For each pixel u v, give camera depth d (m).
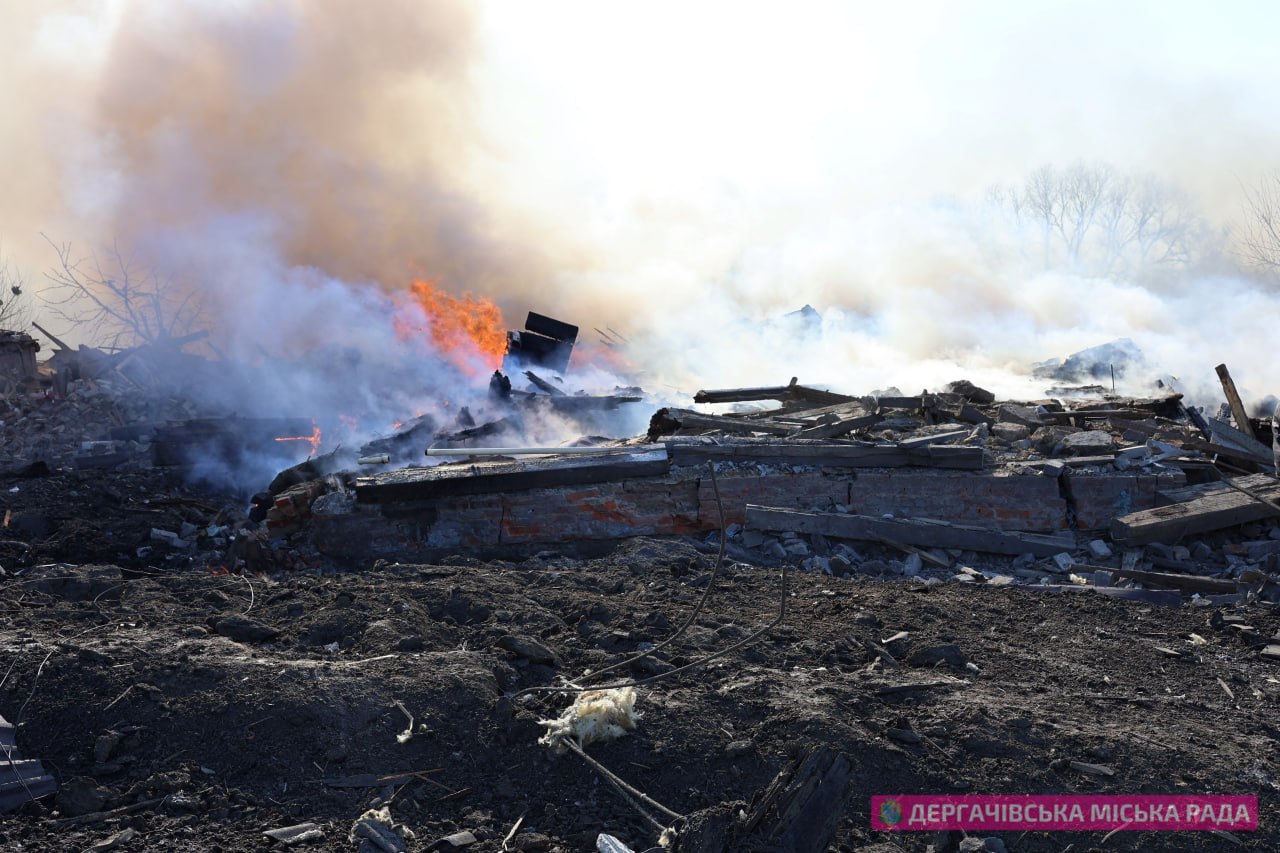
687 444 10.39
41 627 6.05
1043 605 7.62
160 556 11.05
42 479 14.66
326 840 4.29
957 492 9.91
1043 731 5.18
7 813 4.38
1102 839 4.47
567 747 4.88
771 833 4.19
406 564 8.76
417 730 4.96
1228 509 9.23
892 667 6.09
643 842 4.38
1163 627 7.20
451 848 4.25
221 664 5.32
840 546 9.50
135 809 4.42
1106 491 9.81
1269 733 5.41
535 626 6.40
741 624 6.68
